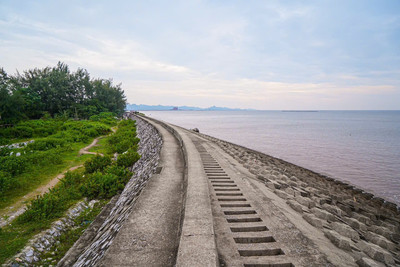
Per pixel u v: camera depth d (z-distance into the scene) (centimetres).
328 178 1800
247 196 657
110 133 3272
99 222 808
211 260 326
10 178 1087
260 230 475
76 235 758
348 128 7281
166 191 701
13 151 1767
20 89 3822
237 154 1667
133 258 379
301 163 2534
